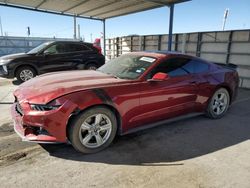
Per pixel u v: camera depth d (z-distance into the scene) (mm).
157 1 8766
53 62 8453
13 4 10984
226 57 9250
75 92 2934
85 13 12734
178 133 3977
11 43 23781
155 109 3693
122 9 11406
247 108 5723
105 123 3232
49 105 2820
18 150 3219
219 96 4777
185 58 4203
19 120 3035
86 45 9203
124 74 3764
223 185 2523
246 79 8711
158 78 3426
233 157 3160
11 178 2561
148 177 2643
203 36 10086
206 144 3561
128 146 3428
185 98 4078
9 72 7871
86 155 3127
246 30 8383
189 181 2580
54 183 2488
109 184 2498
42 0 10055
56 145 3383
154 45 12812
